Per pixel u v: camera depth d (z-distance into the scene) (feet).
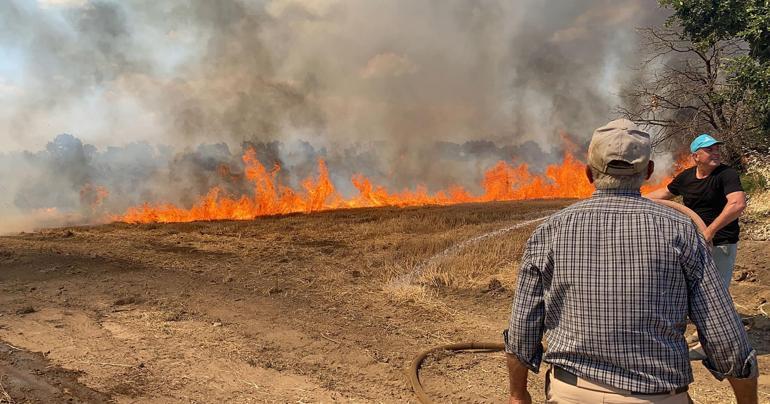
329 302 23.48
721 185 16.05
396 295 24.14
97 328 19.57
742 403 7.26
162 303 22.95
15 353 16.78
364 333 19.71
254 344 18.37
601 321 7.15
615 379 7.09
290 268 30.12
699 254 7.10
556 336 7.65
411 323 20.89
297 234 45.19
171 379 15.33
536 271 7.78
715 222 15.60
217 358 17.02
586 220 7.45
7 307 22.07
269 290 25.14
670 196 17.46
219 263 31.68
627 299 7.06
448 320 21.24
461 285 25.90
